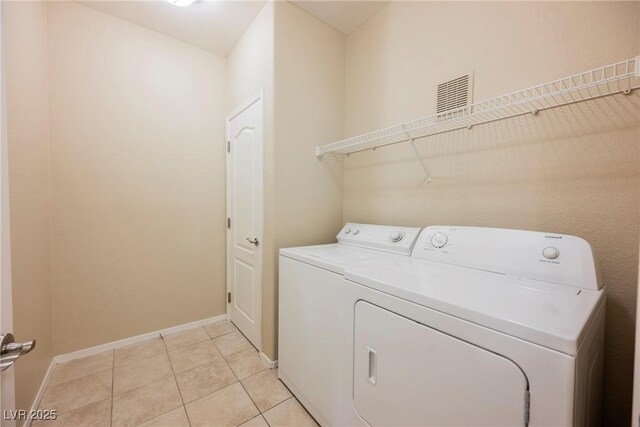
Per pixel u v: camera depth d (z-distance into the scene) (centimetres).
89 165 192
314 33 195
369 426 98
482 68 133
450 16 147
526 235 101
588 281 83
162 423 133
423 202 162
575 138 106
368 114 198
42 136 166
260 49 191
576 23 105
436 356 76
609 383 99
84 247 192
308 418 137
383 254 148
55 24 179
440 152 152
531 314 65
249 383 164
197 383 164
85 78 189
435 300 76
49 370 169
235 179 237
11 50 124
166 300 227
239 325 234
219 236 254
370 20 196
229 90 249
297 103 187
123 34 203
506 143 125
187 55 232
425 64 159
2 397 73
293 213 188
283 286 164
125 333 209
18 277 126
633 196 94
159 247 223
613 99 98
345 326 110
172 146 227
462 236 120
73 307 189
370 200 197
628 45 95
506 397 62
